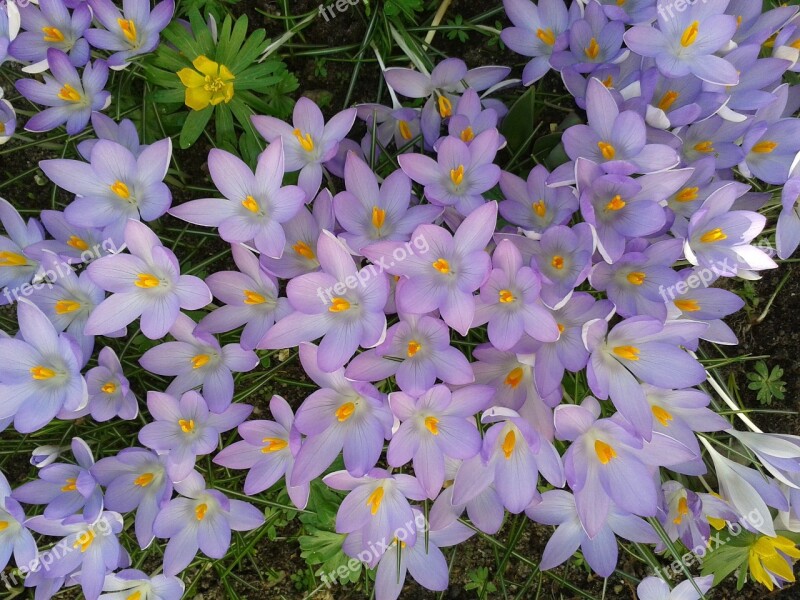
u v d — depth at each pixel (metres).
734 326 0.40
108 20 0.32
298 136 0.30
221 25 0.37
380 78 0.37
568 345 0.27
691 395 0.29
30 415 0.28
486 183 0.28
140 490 0.31
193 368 0.30
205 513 0.31
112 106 0.36
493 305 0.26
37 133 0.39
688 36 0.28
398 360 0.27
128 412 0.30
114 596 0.33
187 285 0.28
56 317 0.31
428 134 0.33
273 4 0.39
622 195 0.26
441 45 0.40
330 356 0.26
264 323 0.29
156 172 0.29
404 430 0.27
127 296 0.28
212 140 0.36
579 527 0.31
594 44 0.31
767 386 0.40
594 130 0.28
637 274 0.27
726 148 0.30
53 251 0.31
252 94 0.35
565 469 0.26
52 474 0.30
